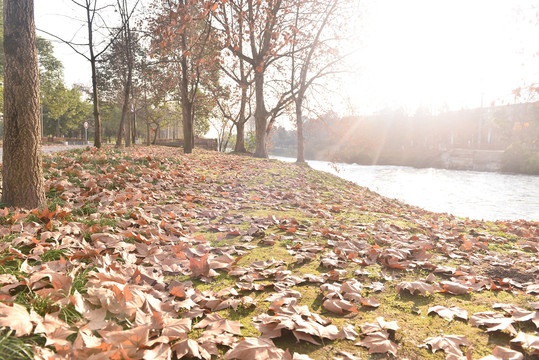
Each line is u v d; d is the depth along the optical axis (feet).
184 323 6.70
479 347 6.64
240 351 6.02
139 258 10.93
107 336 5.69
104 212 14.96
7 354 5.17
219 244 13.44
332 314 8.00
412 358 6.26
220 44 63.98
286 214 19.71
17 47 14.19
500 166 184.96
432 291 9.14
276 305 7.83
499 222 25.18
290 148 341.82
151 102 123.54
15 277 7.87
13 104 14.32
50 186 18.67
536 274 11.07
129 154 38.65
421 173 148.87
